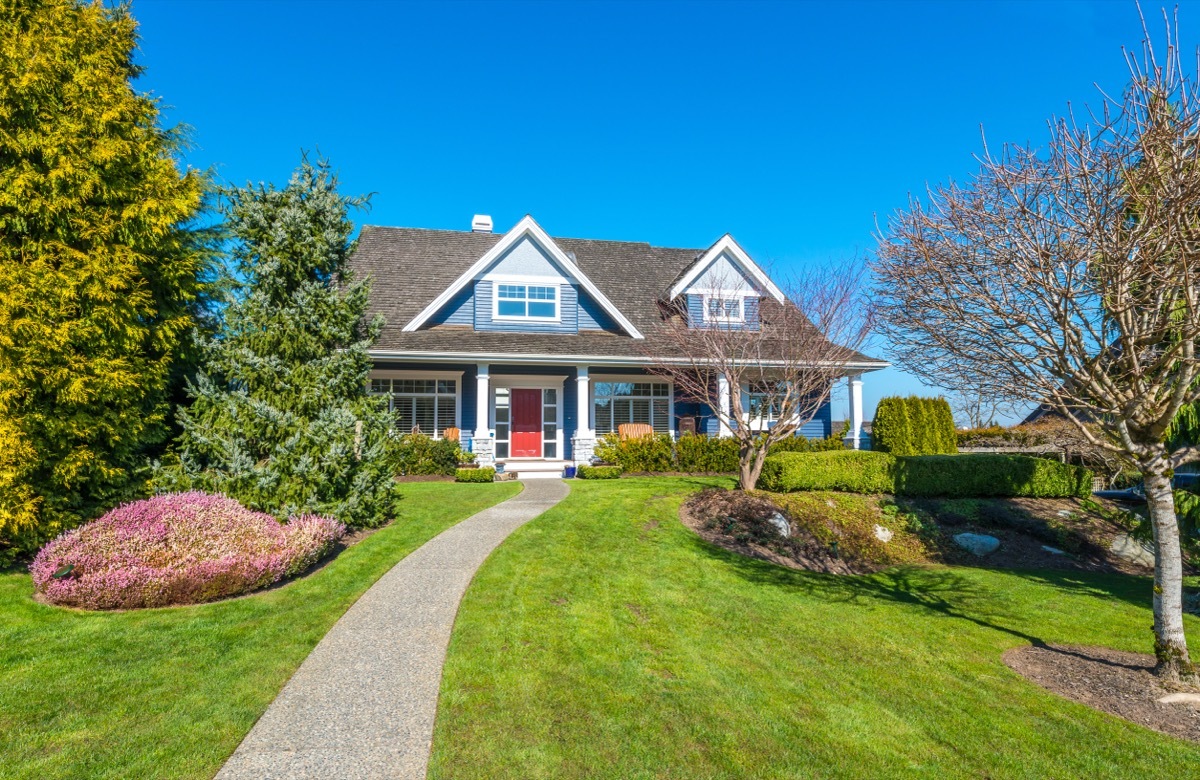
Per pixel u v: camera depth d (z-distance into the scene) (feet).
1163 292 17.87
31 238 28.99
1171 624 19.70
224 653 19.43
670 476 59.93
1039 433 62.49
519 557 30.22
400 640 20.70
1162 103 16.31
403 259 70.38
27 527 27.55
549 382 67.26
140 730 14.93
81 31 30.63
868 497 46.60
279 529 28.32
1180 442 39.52
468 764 13.88
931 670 20.54
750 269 66.18
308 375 35.27
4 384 26.50
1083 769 14.66
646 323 69.56
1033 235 18.78
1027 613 28.66
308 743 14.57
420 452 57.06
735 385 45.37
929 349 22.98
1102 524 45.44
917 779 14.03
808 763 14.48
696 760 14.39
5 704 15.92
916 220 21.27
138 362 30.83
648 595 26.40
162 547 24.99
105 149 29.78
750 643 22.07
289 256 35.83
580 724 15.74
